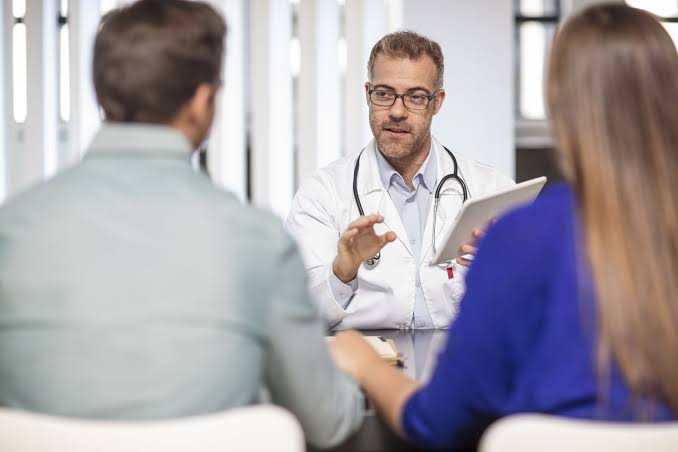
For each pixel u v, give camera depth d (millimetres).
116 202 914
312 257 2119
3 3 3402
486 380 921
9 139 3453
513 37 3494
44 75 3371
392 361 1427
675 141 884
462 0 3416
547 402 884
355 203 2178
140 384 867
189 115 1003
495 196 1635
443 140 3445
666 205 867
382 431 1139
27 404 891
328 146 3305
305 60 3275
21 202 934
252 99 3312
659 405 878
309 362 972
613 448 758
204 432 775
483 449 784
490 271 910
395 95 2090
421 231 2193
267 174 3314
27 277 887
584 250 875
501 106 3457
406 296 2084
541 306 896
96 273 881
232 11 3285
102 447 769
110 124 988
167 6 989
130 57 961
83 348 868
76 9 3258
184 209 917
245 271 911
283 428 785
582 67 904
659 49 901
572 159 909
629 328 856
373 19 3256
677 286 860
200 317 881
